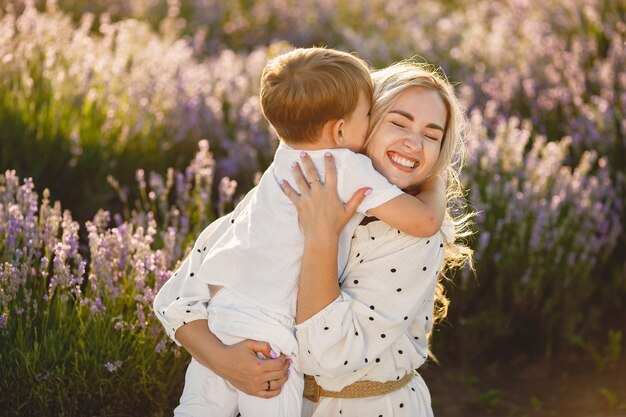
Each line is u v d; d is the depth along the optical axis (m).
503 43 6.60
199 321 2.14
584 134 4.92
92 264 2.86
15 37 5.04
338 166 2.05
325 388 2.14
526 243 4.04
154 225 3.18
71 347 2.75
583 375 3.90
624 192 4.53
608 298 4.26
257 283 2.05
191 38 8.15
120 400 2.80
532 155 4.42
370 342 2.08
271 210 2.09
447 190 2.43
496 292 3.93
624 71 5.52
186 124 4.94
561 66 5.81
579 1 6.59
